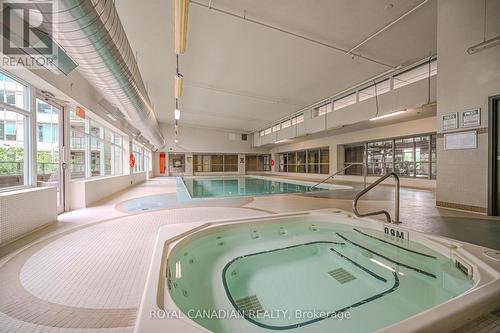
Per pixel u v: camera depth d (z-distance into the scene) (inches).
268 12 150.2
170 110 430.3
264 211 159.6
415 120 278.4
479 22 129.9
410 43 187.2
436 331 35.8
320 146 448.1
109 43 87.9
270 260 94.8
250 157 736.3
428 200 190.2
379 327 56.4
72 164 190.4
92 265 75.1
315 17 155.6
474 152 134.9
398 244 95.0
